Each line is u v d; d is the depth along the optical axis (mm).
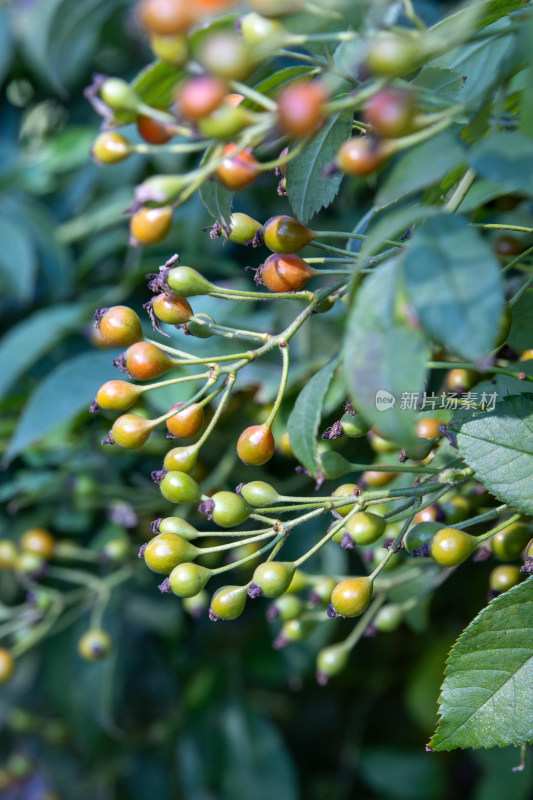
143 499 579
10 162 746
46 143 730
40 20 694
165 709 774
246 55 349
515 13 392
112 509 577
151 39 358
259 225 417
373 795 751
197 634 703
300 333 538
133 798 776
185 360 411
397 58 348
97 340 592
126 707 764
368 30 357
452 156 353
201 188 401
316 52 393
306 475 552
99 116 743
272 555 416
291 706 763
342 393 481
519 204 462
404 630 692
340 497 416
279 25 363
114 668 739
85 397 540
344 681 716
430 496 434
